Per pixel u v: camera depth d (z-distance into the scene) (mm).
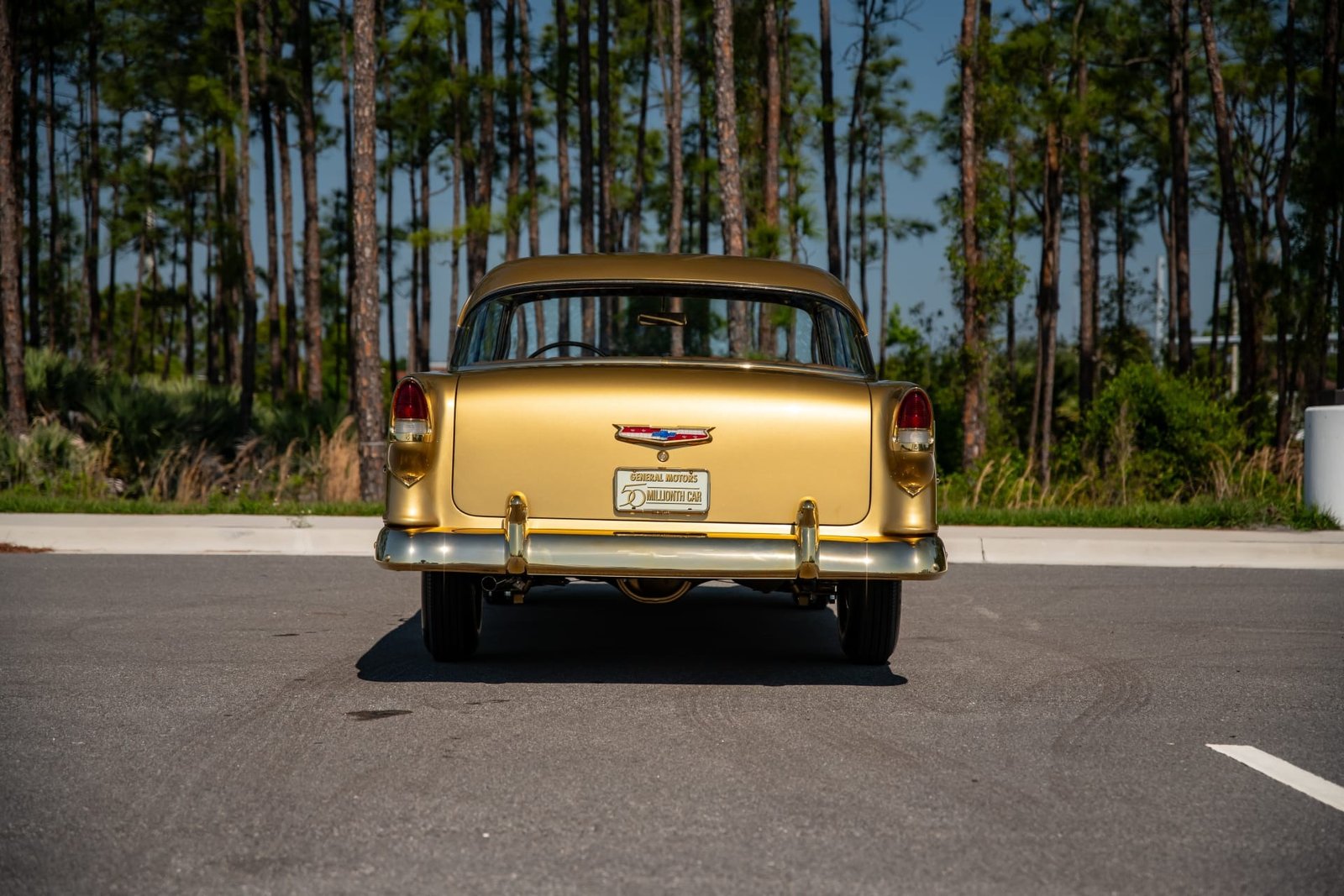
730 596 9078
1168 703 5609
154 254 53156
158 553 11039
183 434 18969
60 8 31719
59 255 46344
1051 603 8656
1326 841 3732
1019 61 26297
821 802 4070
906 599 8820
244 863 3471
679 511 5672
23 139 39344
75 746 4703
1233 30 35719
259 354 67375
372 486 15445
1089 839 3729
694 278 6488
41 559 10469
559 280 6438
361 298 15516
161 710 5293
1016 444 34406
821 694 5727
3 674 5988
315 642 6910
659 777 4352
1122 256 50500
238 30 29562
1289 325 26656
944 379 35812
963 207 25234
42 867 3434
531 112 39156
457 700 5551
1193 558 11195
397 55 31703
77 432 18641
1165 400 19297
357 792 4148
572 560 5566
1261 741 4941
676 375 5734
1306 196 26391
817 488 5734
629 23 36312
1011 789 4242
